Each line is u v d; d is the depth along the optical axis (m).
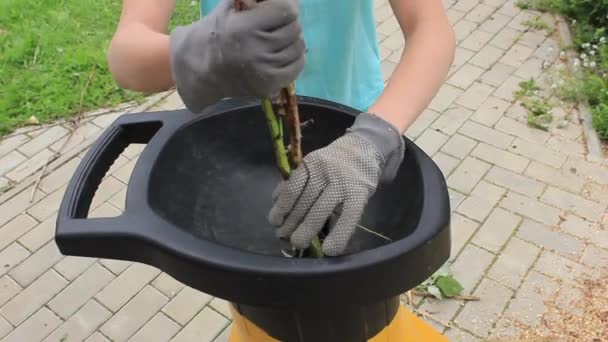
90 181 0.99
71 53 3.22
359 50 1.34
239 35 0.68
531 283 2.16
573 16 3.32
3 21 3.45
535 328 2.04
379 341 1.09
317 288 0.78
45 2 3.57
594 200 2.43
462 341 2.01
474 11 3.42
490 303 2.11
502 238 2.30
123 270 2.29
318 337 1.01
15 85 3.05
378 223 0.98
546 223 2.35
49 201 2.56
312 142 1.09
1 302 2.22
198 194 1.01
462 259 2.24
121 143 1.07
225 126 1.05
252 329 1.09
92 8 3.54
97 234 0.84
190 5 3.43
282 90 0.80
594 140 2.66
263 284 0.78
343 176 0.78
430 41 1.01
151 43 0.92
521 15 3.37
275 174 1.06
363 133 0.85
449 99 2.91
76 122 2.90
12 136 2.85
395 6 1.08
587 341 1.99
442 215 0.85
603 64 2.99
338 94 1.32
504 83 2.97
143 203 0.88
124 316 2.15
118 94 3.03
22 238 2.42
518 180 2.52
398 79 0.99
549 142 2.67
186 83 0.76
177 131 1.01
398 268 0.79
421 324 1.31
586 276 2.17
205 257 0.79
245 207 1.02
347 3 1.22
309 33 1.23
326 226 0.86
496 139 2.70
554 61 3.09
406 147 0.97
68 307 2.19
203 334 2.08
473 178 2.54
